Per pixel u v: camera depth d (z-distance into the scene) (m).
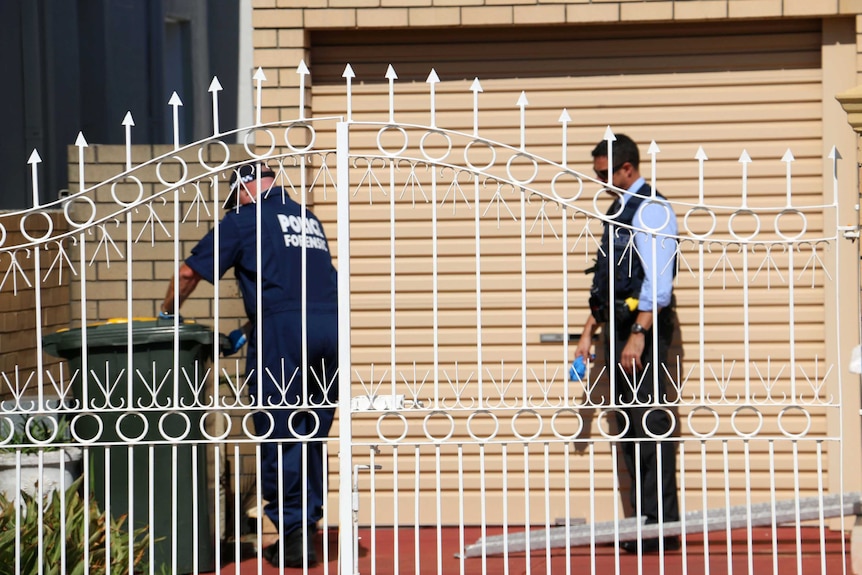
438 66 26.36
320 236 23.28
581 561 23.75
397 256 26.41
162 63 33.31
